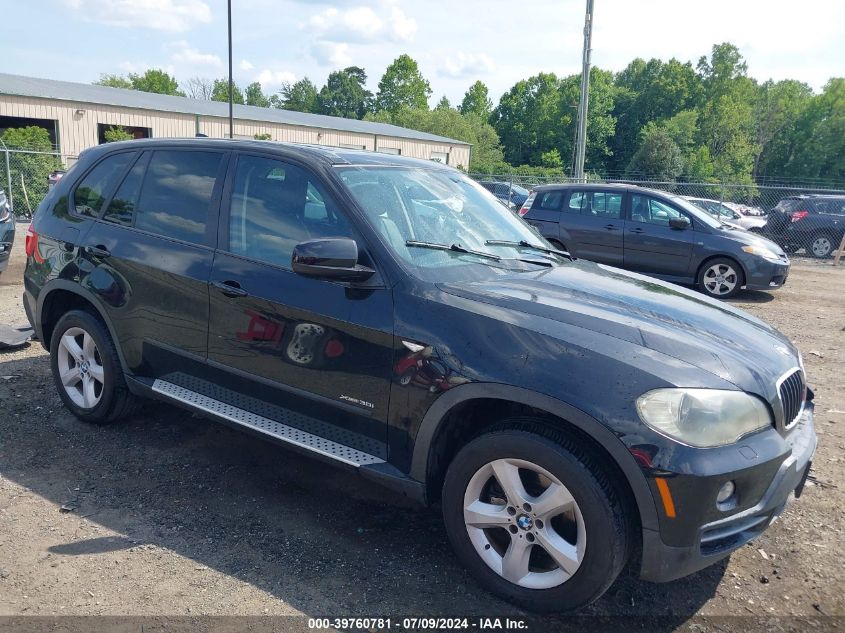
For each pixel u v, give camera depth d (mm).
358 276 3191
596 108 92562
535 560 3016
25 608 2803
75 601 2861
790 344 3531
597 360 2752
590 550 2719
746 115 89562
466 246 3693
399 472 3180
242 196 3809
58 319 4836
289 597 2963
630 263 11711
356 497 3865
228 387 3748
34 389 5242
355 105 118000
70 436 4477
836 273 15016
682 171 76125
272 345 3504
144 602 2875
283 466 4199
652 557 2678
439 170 4320
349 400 3268
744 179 82062
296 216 3582
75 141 31000
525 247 4086
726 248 11047
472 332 2969
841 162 87500
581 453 2744
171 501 3730
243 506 3709
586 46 24281
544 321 2947
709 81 94562
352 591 3031
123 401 4465
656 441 2592
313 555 3287
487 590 3055
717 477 2572
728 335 3180
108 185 4477
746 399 2756
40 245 4715
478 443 2949
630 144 98312
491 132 84750
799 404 3227
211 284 3725
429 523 3629
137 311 4102
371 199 3520
